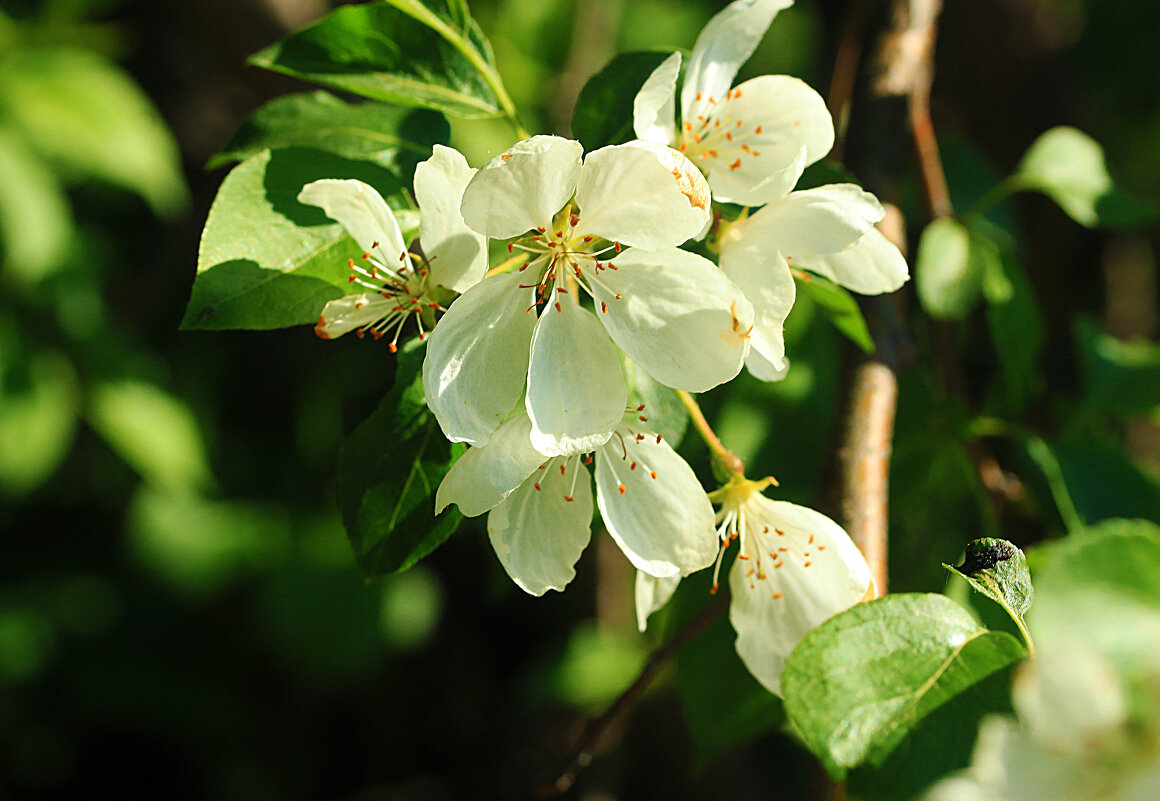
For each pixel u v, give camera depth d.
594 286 0.45
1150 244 0.84
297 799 1.12
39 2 0.83
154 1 1.04
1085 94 0.86
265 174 0.46
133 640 1.06
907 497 0.55
